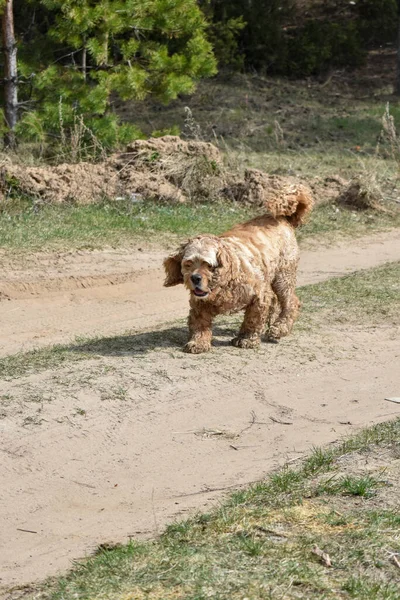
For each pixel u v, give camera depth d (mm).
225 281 9133
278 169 22484
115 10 20625
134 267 14312
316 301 12312
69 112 20875
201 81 32344
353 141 27234
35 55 22453
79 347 10023
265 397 8734
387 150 25891
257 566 5289
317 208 19297
